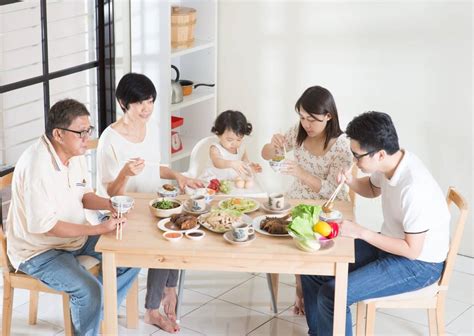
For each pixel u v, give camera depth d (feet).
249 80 17.04
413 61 15.35
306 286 11.87
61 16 16.03
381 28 15.48
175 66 16.98
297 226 10.16
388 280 10.91
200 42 16.74
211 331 12.62
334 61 16.12
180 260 10.33
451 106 15.21
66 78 16.46
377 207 16.43
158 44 15.56
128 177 11.82
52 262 11.10
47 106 14.84
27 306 13.34
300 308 13.17
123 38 15.70
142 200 11.85
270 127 17.24
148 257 10.36
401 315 13.29
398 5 15.20
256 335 12.51
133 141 12.60
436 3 14.84
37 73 16.99
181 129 17.78
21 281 11.42
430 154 15.62
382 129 10.45
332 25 15.92
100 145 12.50
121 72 15.87
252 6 16.51
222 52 17.10
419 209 10.52
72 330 11.41
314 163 12.87
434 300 11.29
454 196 11.30
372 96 15.96
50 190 10.87
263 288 14.16
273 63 16.72
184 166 17.74
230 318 13.05
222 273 14.70
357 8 15.58
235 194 12.86
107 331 10.75
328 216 10.77
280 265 10.25
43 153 10.91
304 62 16.43
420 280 10.98
